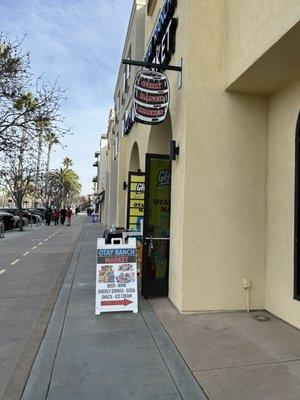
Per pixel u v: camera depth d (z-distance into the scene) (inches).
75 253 537.6
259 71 210.4
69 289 307.1
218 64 240.2
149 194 280.7
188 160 234.1
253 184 242.4
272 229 235.5
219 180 237.6
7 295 294.5
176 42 269.0
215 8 242.1
